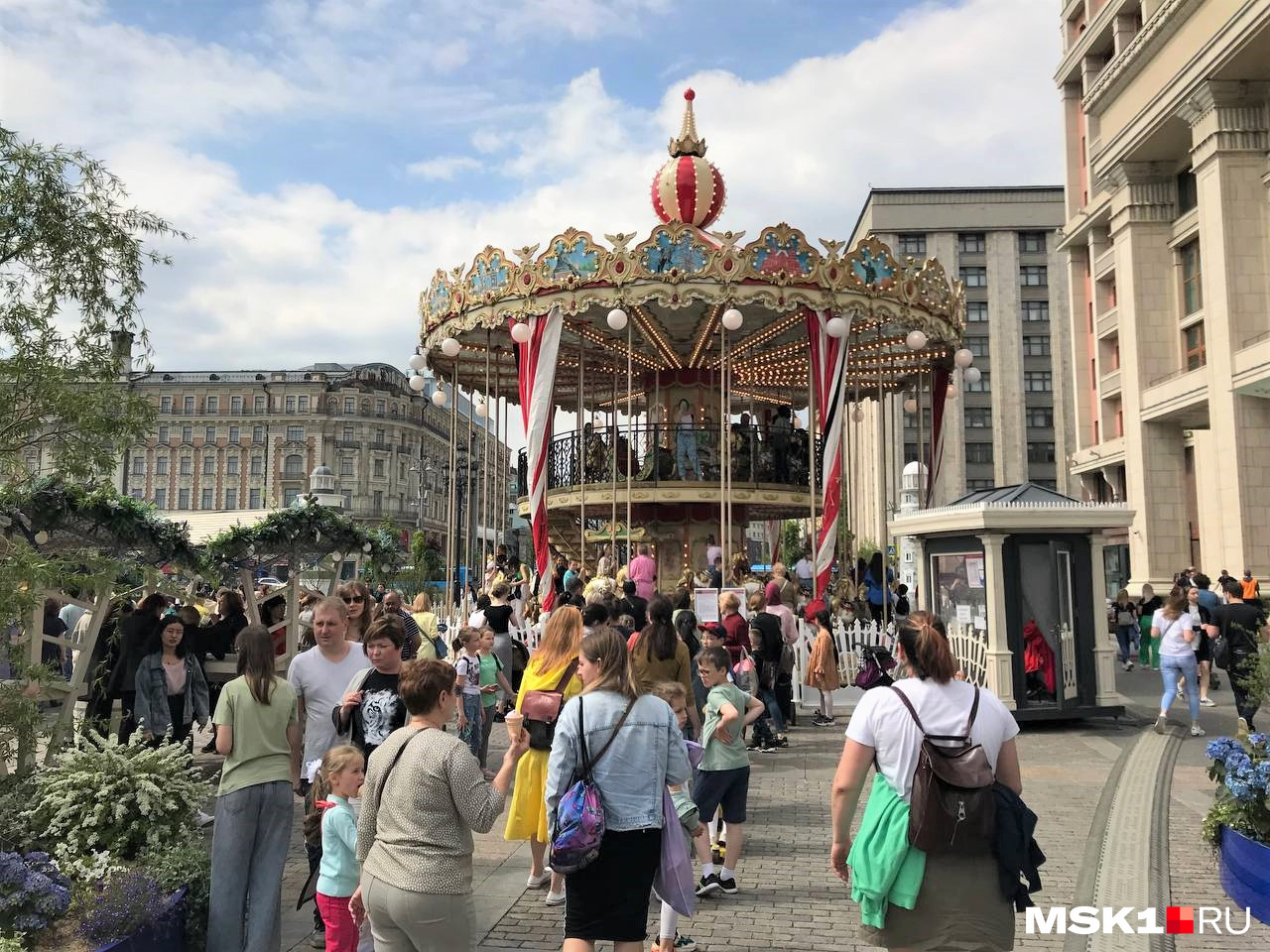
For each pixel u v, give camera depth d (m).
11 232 5.85
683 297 15.21
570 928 3.68
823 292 15.62
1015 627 11.04
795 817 7.27
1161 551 30.55
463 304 16.97
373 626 4.96
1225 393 24.83
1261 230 25.11
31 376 5.84
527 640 13.99
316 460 85.12
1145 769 8.74
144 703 7.96
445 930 3.34
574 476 20.17
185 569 9.66
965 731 3.29
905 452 64.81
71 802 5.04
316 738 5.12
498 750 10.09
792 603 13.34
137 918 4.17
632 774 3.73
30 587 5.57
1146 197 31.47
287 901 5.47
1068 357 66.94
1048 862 6.03
